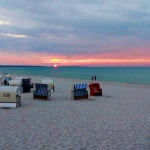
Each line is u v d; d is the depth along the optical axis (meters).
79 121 9.77
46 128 8.60
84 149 6.36
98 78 59.81
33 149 6.34
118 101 15.62
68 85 29.08
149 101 15.71
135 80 50.72
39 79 43.00
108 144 6.80
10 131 8.17
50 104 14.20
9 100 12.74
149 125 9.12
